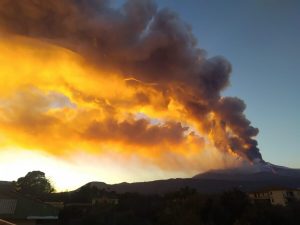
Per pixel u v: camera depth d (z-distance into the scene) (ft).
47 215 62.75
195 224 103.50
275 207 110.83
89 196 196.75
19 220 59.26
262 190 168.04
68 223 122.83
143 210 131.95
